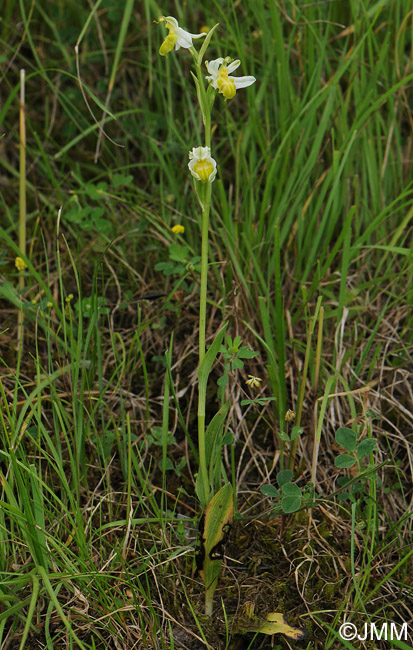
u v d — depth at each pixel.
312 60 1.02
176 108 1.17
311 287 0.97
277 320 0.88
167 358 0.87
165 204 1.06
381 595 0.86
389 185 1.05
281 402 0.90
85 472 0.90
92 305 0.91
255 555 0.88
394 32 1.06
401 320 1.01
